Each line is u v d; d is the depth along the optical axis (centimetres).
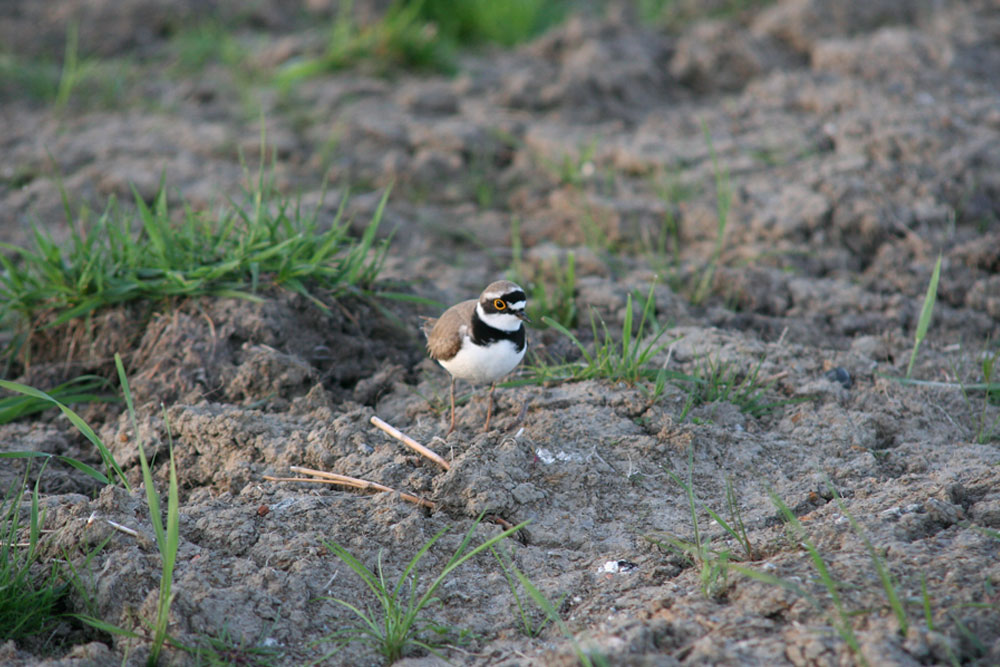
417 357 1139
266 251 1099
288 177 1569
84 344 1084
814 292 1254
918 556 698
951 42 1811
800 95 1725
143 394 1016
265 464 900
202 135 1702
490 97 1834
